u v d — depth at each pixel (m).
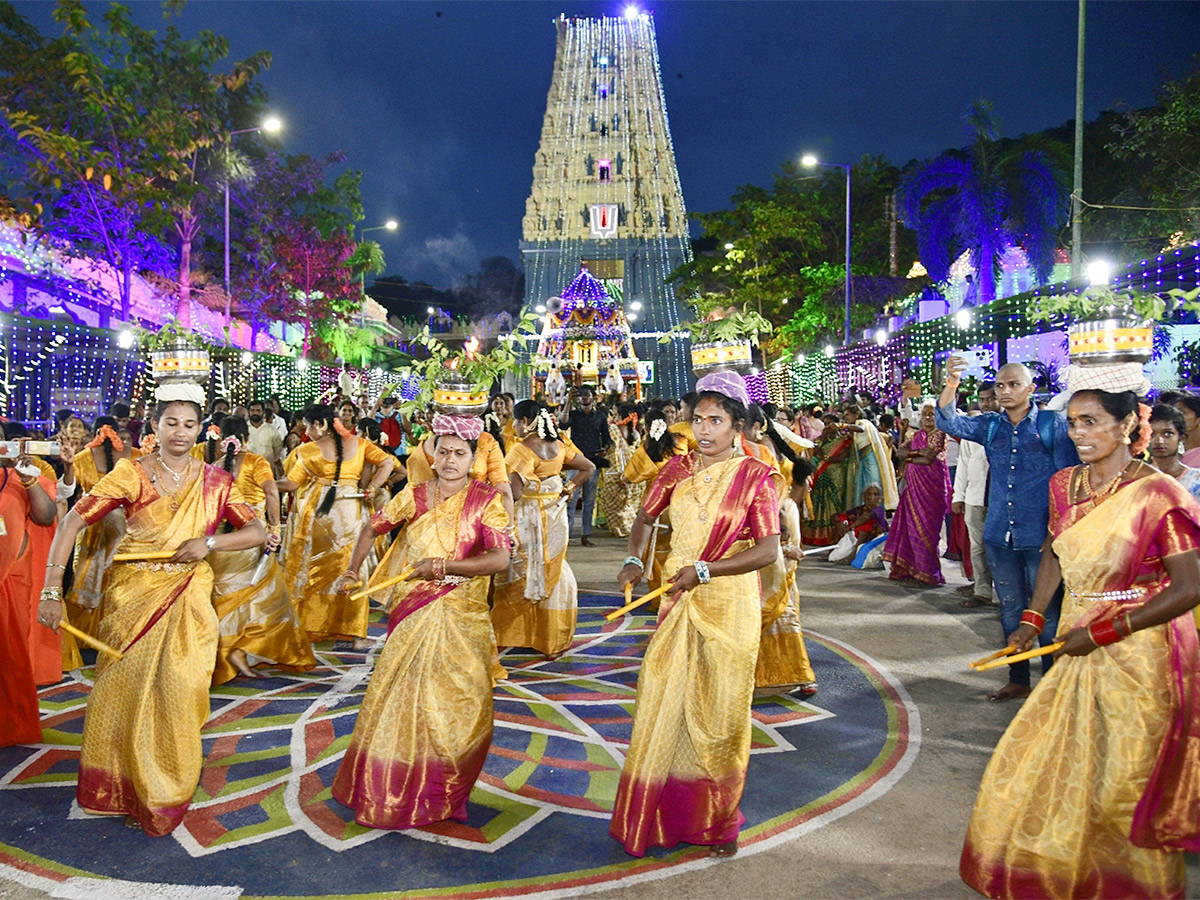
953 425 5.83
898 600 8.34
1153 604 3.05
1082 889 3.09
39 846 3.69
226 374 19.09
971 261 21.89
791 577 5.71
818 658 6.48
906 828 3.87
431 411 4.42
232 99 25.09
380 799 3.72
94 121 17.75
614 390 36.09
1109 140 27.77
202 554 3.94
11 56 17.41
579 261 63.09
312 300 29.27
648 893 3.34
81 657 6.23
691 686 3.56
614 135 64.56
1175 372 13.59
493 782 4.33
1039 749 3.21
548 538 6.61
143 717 3.80
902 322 26.22
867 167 37.78
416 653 3.85
